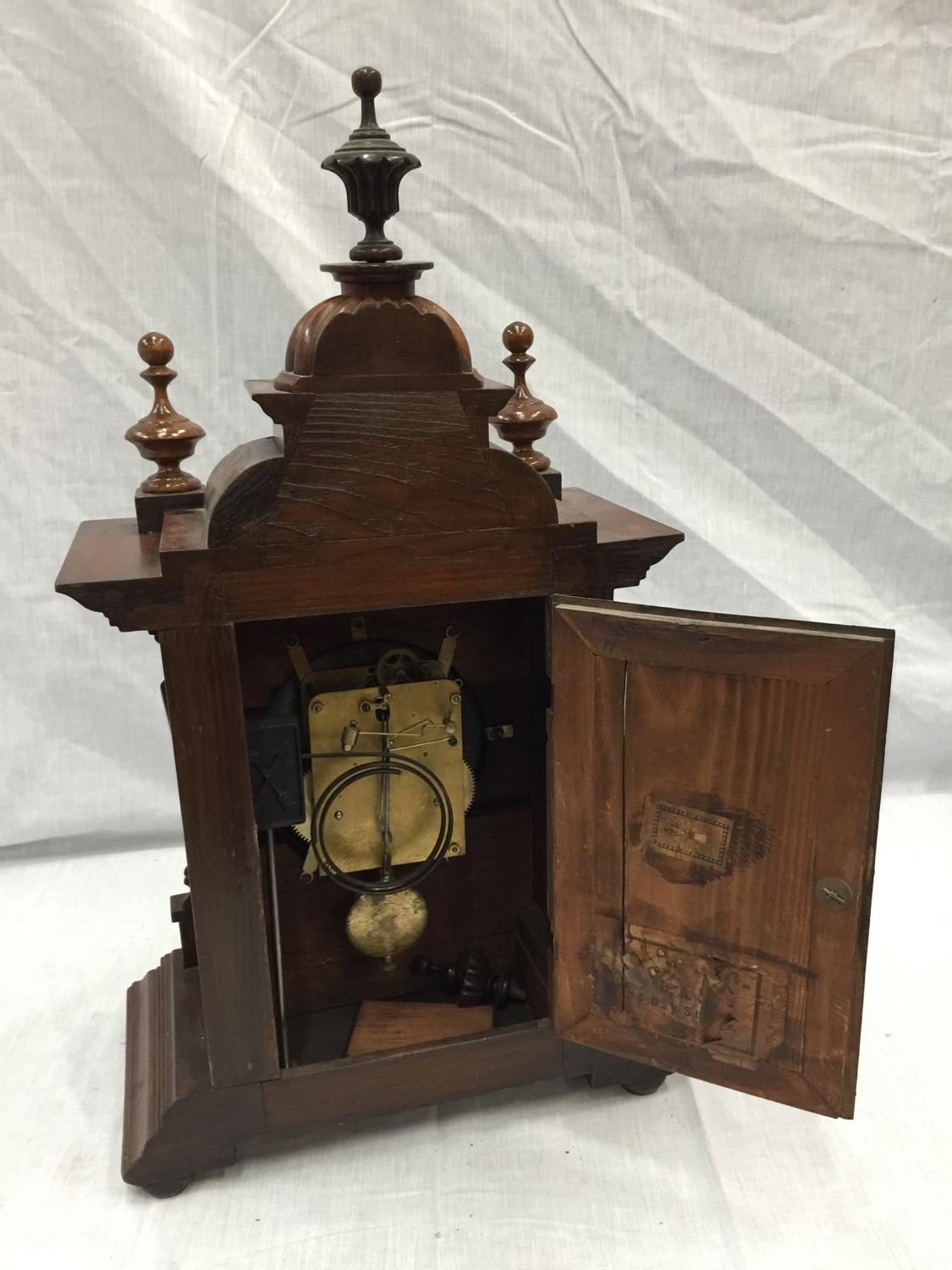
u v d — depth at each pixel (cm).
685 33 79
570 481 89
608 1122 63
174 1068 59
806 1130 62
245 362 83
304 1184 59
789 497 93
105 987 77
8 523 85
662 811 53
